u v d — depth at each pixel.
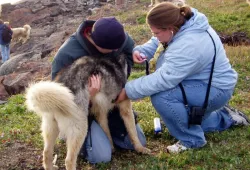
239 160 4.36
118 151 5.03
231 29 14.60
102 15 21.73
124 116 4.81
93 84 4.40
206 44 4.47
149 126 5.57
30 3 27.91
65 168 4.62
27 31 22.19
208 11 17.44
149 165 4.43
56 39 19.78
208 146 4.85
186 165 4.41
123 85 4.73
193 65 4.41
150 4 22.03
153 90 4.51
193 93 4.60
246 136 5.05
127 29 15.73
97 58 4.59
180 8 4.52
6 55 17.88
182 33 4.43
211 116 5.34
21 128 5.94
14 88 10.96
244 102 6.98
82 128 4.28
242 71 9.55
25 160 4.84
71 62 4.61
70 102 4.05
